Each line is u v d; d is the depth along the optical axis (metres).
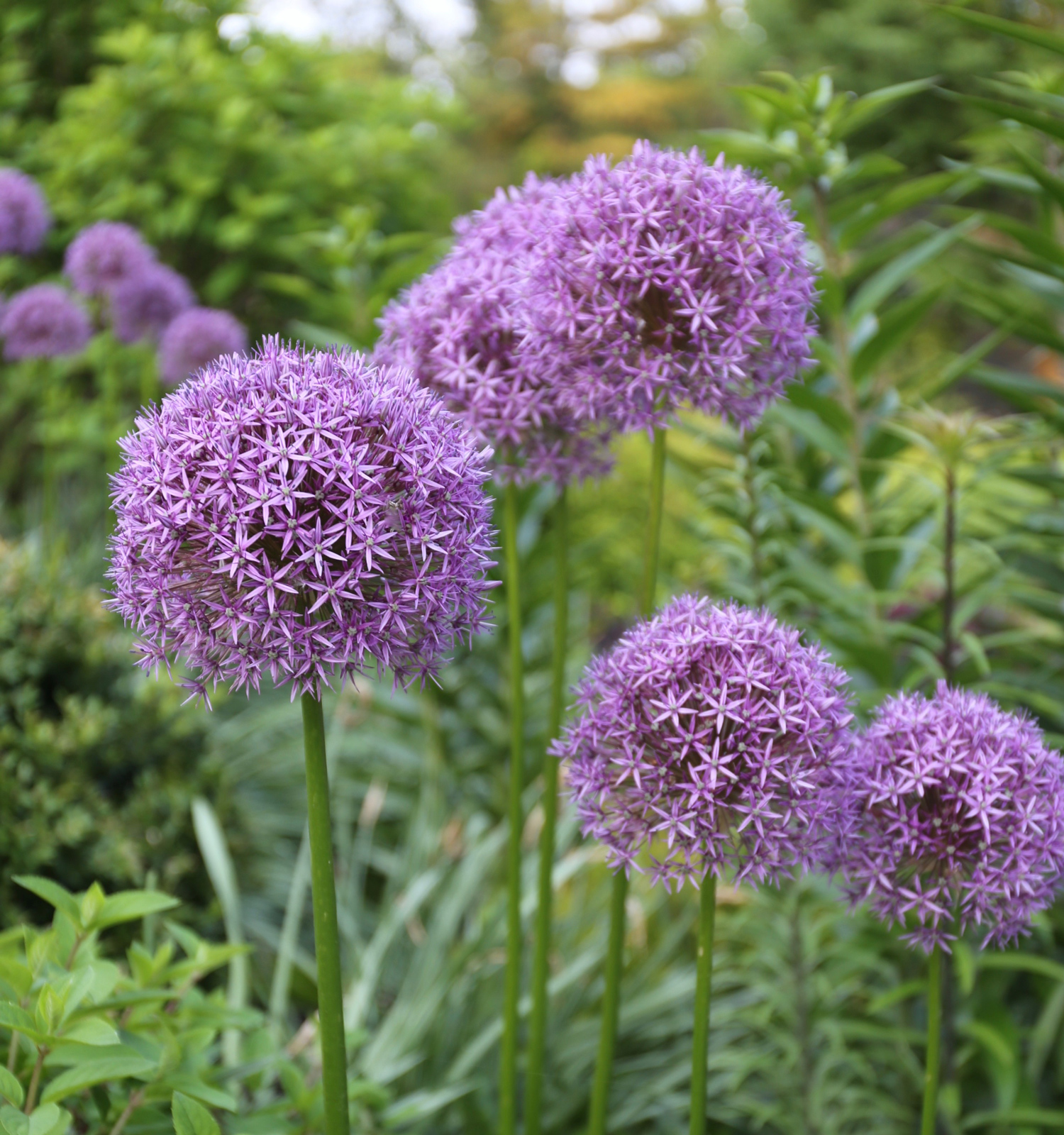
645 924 3.47
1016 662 3.27
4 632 3.09
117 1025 1.89
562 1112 2.74
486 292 1.99
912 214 10.62
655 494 1.95
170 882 2.90
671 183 1.78
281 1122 1.91
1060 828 1.61
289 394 1.45
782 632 1.63
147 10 5.92
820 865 1.71
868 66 14.20
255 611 1.42
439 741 4.05
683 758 1.58
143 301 4.27
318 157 5.50
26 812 2.79
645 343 1.85
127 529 1.48
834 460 3.14
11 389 5.70
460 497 1.52
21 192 4.29
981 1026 2.39
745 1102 2.66
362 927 3.51
